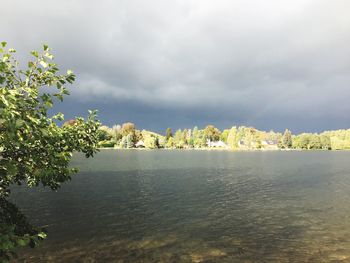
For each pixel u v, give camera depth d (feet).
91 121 37.40
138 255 82.74
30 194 164.04
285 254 84.38
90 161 414.82
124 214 126.62
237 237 98.99
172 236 99.40
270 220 120.16
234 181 238.27
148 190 187.62
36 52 25.11
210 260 79.92
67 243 91.09
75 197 159.74
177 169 328.70
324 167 370.12
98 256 81.76
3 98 19.77
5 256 25.45
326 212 133.69
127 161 425.28
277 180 246.68
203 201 156.97
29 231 31.24
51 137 28.76
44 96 25.73
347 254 84.17
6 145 24.27
